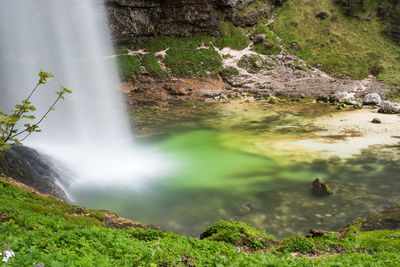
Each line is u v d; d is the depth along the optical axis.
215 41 80.75
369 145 37.50
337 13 85.19
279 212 23.75
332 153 35.44
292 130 44.22
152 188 27.83
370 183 28.41
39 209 15.95
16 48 69.56
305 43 80.50
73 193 26.62
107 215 20.70
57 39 71.12
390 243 15.83
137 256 8.55
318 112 53.66
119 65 67.75
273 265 9.51
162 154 36.38
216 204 25.06
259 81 70.44
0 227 9.79
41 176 25.61
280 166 32.47
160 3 77.31
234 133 43.59
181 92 63.81
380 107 53.41
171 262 8.59
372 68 73.12
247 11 85.81
